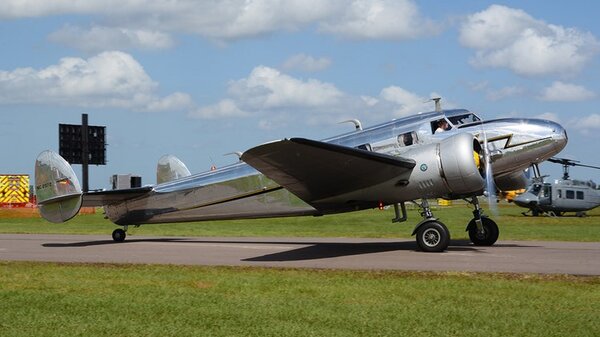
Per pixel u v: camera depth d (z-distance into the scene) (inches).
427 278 384.5
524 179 609.6
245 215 645.9
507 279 376.2
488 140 564.7
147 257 528.4
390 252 537.0
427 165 520.7
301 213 620.4
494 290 341.1
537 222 1131.3
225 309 300.7
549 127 565.0
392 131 578.6
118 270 441.1
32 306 310.5
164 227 1028.5
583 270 408.8
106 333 259.8
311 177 524.4
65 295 339.6
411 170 525.0
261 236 792.9
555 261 459.2
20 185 2015.3
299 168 506.0
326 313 289.6
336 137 591.8
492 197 545.6
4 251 591.8
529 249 554.3
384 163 509.7
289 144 461.1
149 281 388.8
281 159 487.2
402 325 265.9
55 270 444.1
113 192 673.6
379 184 535.5
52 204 676.1
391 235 788.0
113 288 362.6
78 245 660.7
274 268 439.8
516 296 323.9
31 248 624.4
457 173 512.7
